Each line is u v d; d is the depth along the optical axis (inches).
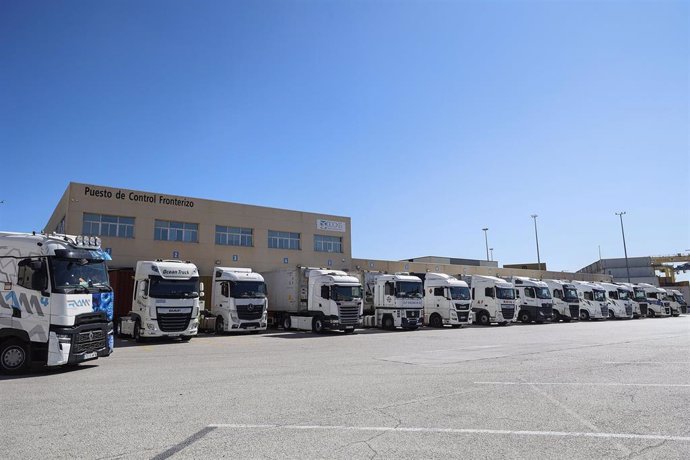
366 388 336.5
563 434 223.0
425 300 1199.6
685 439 214.2
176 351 615.8
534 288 1342.3
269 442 211.8
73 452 199.9
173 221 1201.4
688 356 519.5
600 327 1141.1
